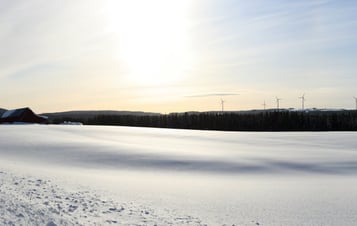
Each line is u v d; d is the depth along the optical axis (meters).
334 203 10.53
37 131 47.47
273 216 8.87
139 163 22.89
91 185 12.41
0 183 10.52
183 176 18.56
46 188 10.45
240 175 19.50
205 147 32.47
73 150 27.94
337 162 23.75
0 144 31.33
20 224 6.43
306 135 48.94
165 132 51.53
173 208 9.44
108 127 60.47
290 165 22.70
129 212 8.56
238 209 9.59
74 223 7.01
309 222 8.37
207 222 8.15
